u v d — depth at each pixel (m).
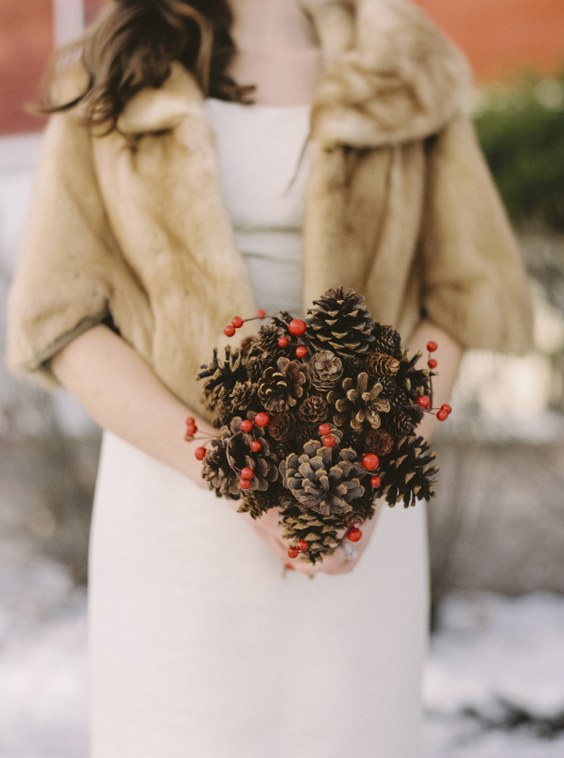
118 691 1.57
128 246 1.51
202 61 1.55
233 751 1.50
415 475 1.27
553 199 4.17
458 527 3.42
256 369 1.27
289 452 1.26
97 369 1.48
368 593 1.53
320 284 1.50
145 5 1.54
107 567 1.58
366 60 1.57
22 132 6.48
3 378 3.65
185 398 1.48
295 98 1.61
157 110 1.50
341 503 1.21
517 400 3.96
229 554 1.49
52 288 1.48
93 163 1.54
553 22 6.80
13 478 3.94
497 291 1.65
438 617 3.44
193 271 1.47
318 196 1.52
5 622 3.52
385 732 1.56
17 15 6.44
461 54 1.67
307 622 1.50
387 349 1.29
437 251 1.65
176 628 1.50
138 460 1.55
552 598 3.71
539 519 4.27
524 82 4.65
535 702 2.89
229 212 1.55
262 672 1.49
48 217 1.51
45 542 3.75
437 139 1.65
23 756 2.64
